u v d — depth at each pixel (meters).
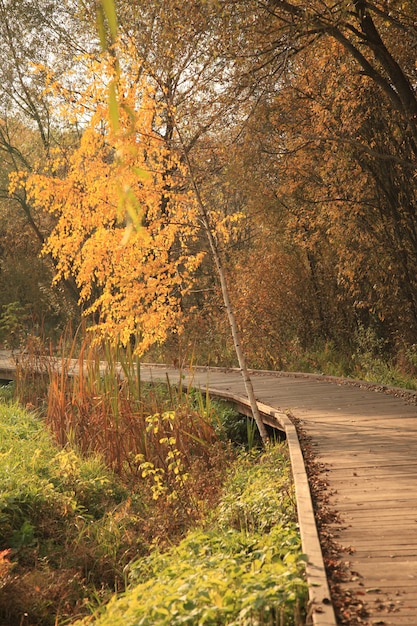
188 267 12.50
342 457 9.09
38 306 35.75
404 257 17.45
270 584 5.16
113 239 11.44
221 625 4.96
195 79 14.41
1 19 28.16
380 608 4.71
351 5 12.53
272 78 15.02
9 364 24.42
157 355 23.80
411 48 15.07
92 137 11.25
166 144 11.88
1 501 9.00
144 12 13.76
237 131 16.70
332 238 18.77
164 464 11.51
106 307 12.23
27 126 32.09
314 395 14.75
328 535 6.18
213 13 13.18
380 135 16.78
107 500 10.15
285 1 13.30
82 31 23.52
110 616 5.59
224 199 25.00
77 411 13.77
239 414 15.15
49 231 34.69
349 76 15.17
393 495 7.28
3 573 7.30
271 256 21.92
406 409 12.47
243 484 9.55
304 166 19.08
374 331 19.36
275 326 21.98
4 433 13.16
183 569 6.20
